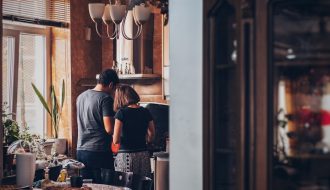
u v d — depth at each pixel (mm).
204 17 2074
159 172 3545
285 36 1800
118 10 4363
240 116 1878
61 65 6473
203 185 2088
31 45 6355
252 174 1857
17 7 5977
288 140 1813
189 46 2279
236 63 1898
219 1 1988
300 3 1765
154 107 5871
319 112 1762
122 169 4590
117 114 4578
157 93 6320
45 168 4086
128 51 6086
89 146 4875
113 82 4883
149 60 6262
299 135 1798
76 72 6441
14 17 5953
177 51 2328
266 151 1822
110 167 4934
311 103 1776
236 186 1907
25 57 6293
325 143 1752
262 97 1830
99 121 4852
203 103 2080
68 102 6395
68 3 6375
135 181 3838
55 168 4184
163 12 4031
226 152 1979
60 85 6473
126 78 6164
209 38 2045
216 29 2023
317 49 1749
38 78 6449
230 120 1953
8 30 6039
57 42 6492
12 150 4324
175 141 2338
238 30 1889
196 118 2252
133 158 4578
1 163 3734
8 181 3695
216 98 2027
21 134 5508
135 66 6117
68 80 6402
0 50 3758
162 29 6062
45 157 4609
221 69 2000
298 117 1798
